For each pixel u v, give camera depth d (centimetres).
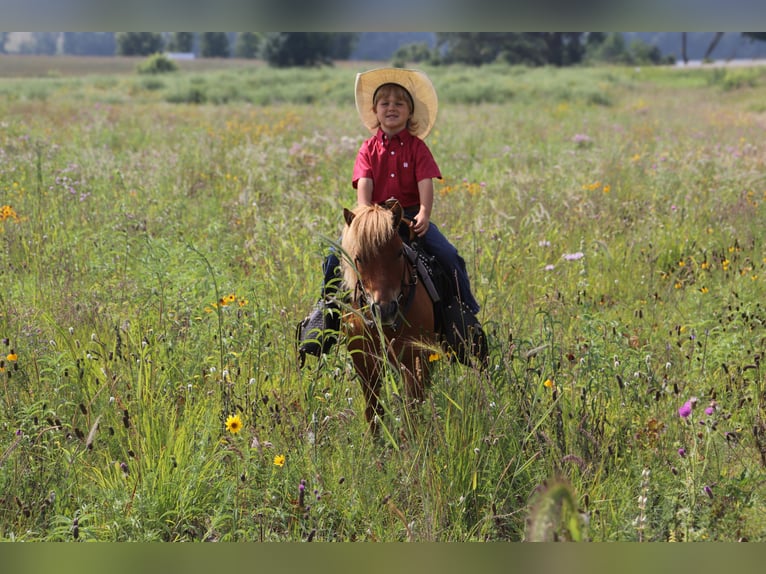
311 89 3922
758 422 536
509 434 505
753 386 597
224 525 475
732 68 5672
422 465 482
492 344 585
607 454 503
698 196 1166
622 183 1264
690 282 850
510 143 1875
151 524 459
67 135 1841
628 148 1678
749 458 514
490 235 905
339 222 966
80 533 443
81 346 637
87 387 571
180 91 3731
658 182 1256
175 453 499
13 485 480
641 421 551
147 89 4331
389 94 563
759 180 1271
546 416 518
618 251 932
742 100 3762
